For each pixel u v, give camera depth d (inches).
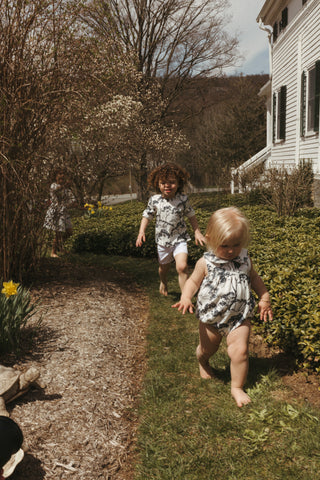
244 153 1330.0
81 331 156.5
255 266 173.5
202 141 1352.1
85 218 419.2
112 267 283.6
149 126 763.4
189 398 121.3
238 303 116.1
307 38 495.2
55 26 196.4
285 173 433.1
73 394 116.7
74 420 106.3
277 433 101.0
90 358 137.0
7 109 184.2
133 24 821.9
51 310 175.9
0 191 187.0
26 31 188.2
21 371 125.1
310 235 254.2
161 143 755.4
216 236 113.0
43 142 200.8
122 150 597.0
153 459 96.2
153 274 265.9
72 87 200.4
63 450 96.1
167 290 225.0
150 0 853.2
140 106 621.0
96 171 437.1
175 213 196.1
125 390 125.2
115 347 151.3
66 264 265.3
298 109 530.3
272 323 146.3
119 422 109.9
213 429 105.0
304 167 454.3
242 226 112.1
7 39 185.3
